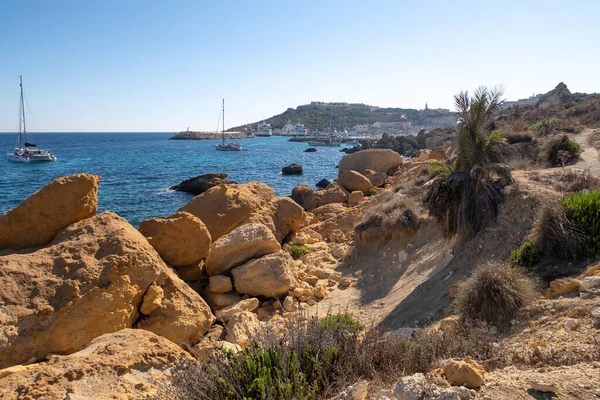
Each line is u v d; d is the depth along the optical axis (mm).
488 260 10227
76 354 6488
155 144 175375
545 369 4496
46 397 5051
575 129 30094
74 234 9852
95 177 10969
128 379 5734
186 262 12539
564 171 14359
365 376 5246
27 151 79625
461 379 4086
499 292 7523
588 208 8773
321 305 11703
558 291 7336
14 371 6121
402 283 12148
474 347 5891
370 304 11469
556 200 9625
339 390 4652
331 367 5105
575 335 5746
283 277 12125
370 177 36469
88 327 8172
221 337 9828
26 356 7500
